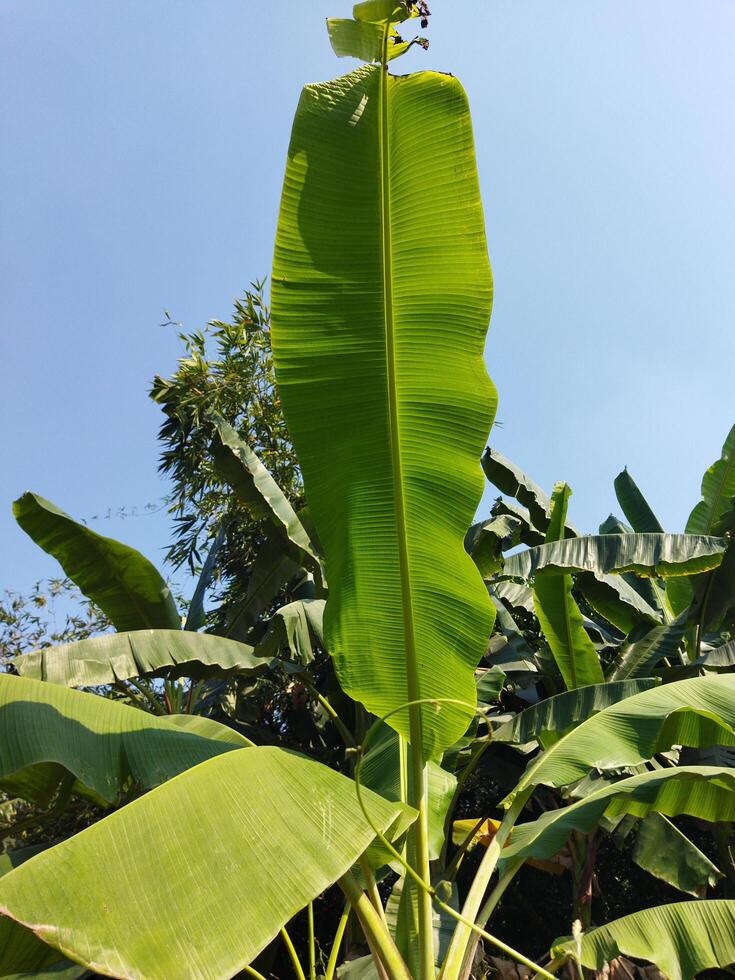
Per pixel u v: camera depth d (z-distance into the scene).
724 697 4.05
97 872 1.65
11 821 8.14
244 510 10.39
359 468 3.17
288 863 1.88
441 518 3.17
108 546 6.15
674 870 5.20
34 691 2.95
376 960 3.01
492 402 3.07
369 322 3.06
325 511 3.21
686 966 3.86
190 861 1.78
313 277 3.03
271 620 5.93
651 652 6.52
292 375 3.10
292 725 9.31
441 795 4.32
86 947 1.45
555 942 3.73
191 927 1.60
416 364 3.08
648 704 4.14
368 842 2.12
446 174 2.93
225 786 2.09
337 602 3.31
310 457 3.15
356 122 2.93
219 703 8.88
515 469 7.74
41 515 5.99
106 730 2.95
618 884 9.38
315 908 8.73
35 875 1.58
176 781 2.05
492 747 7.43
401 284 3.02
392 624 3.31
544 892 9.37
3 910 1.44
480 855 9.41
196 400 10.60
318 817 2.11
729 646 6.22
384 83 2.90
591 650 6.00
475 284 3.00
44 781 3.70
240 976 4.19
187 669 5.39
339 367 3.09
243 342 11.30
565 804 6.70
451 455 3.12
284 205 2.99
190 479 10.95
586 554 5.39
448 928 4.32
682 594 8.51
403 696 3.35
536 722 4.61
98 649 5.00
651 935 3.99
